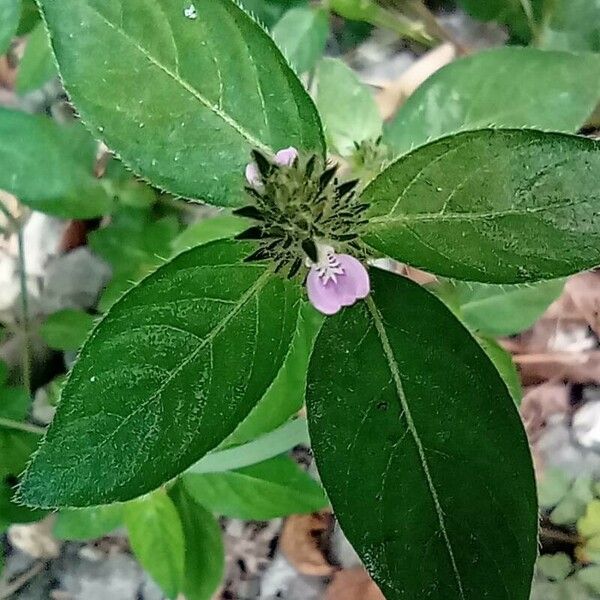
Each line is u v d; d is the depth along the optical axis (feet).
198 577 0.43
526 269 0.24
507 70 0.39
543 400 0.50
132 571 0.50
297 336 0.33
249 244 0.26
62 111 0.57
